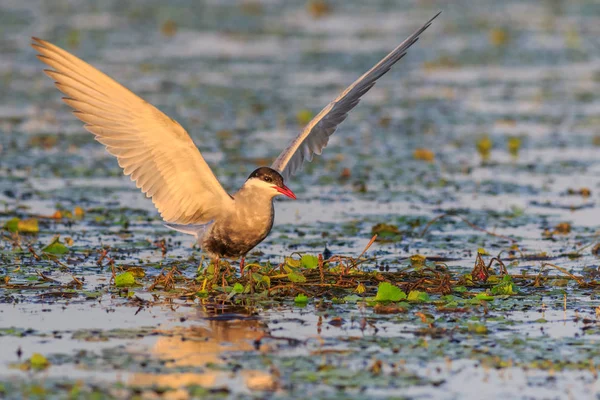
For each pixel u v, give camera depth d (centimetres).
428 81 2862
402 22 3697
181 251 1336
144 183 1077
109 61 2928
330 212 1582
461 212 1576
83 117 1051
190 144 1041
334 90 2600
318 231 1457
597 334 981
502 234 1451
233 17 3803
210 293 1130
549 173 1867
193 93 2575
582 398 818
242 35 3450
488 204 1638
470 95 2656
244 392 817
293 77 2788
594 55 3219
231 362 888
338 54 3094
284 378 849
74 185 1736
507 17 3844
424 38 3431
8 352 909
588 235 1437
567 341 958
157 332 978
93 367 870
